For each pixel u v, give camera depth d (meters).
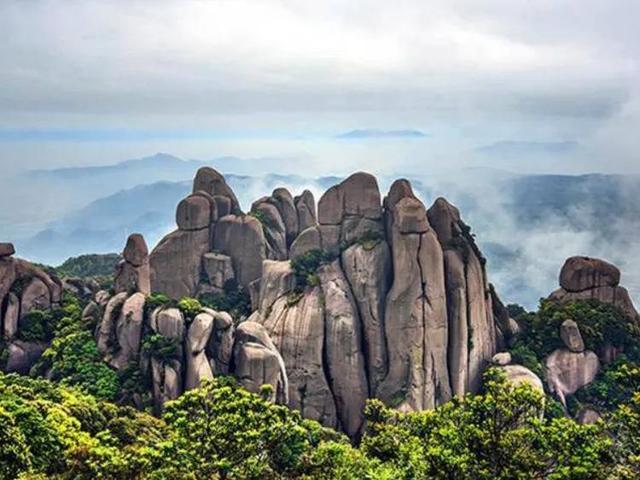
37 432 38.28
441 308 67.69
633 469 29.88
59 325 69.94
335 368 67.62
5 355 67.06
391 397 66.12
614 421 32.44
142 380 60.56
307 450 36.41
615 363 70.12
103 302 70.06
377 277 69.19
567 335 69.75
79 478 35.97
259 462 33.06
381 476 33.62
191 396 34.16
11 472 33.28
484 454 30.59
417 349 66.38
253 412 34.09
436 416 34.03
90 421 46.72
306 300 70.00
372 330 68.31
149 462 33.53
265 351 61.81
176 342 61.22
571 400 67.62
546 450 30.52
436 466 29.98
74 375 61.50
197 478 31.97
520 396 31.58
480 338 70.25
